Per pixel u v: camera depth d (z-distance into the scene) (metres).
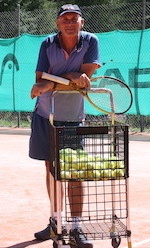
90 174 4.48
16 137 14.42
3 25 20.45
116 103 5.03
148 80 13.72
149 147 12.30
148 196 7.39
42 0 26.81
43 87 4.93
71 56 5.13
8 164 10.22
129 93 4.95
